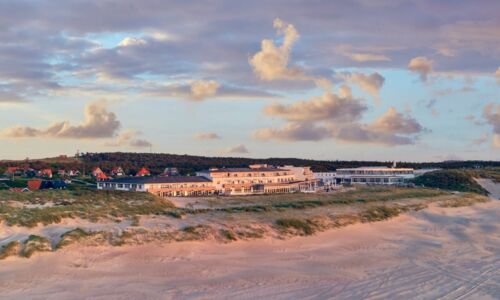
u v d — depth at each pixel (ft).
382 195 330.54
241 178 404.98
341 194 348.38
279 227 176.35
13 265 110.52
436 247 172.65
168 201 262.26
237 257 139.64
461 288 117.19
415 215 247.09
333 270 131.44
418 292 112.27
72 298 95.76
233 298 102.06
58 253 120.57
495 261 149.59
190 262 128.98
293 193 369.30
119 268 118.11
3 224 137.69
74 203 204.33
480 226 225.56
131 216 171.22
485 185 466.70
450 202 303.68
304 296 105.91
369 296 107.45
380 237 188.24
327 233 184.44
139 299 98.02
